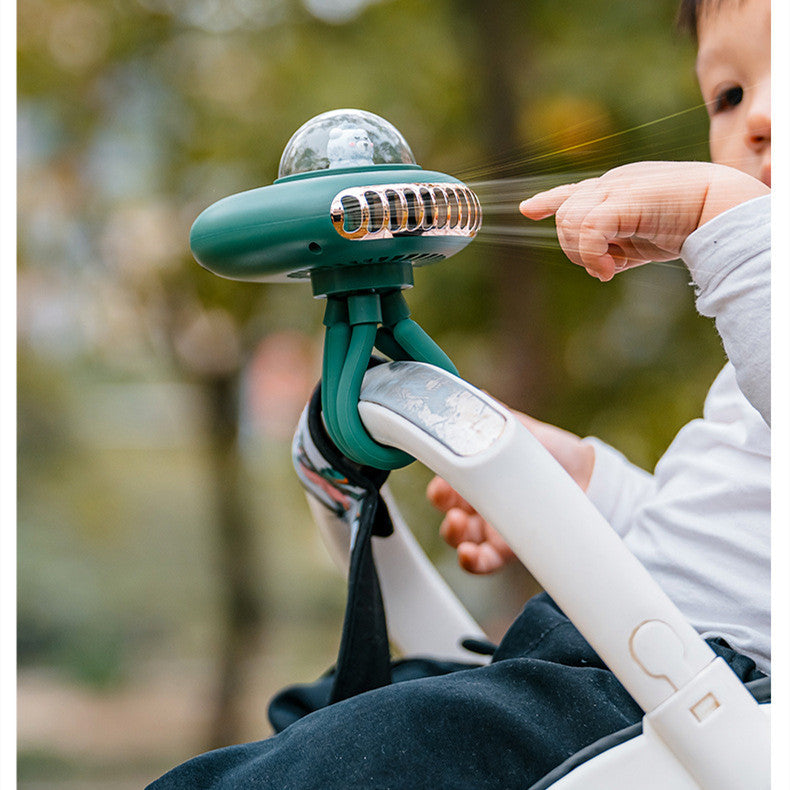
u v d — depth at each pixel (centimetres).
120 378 399
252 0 279
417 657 63
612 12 237
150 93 290
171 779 44
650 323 239
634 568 37
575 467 69
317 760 41
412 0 269
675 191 45
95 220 298
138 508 484
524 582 245
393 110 255
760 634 48
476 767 40
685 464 57
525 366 242
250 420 344
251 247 42
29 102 292
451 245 44
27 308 323
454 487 39
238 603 347
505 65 248
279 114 267
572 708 43
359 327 46
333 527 56
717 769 36
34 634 431
